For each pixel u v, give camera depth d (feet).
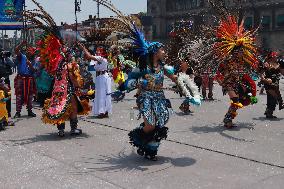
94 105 32.53
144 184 16.24
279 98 32.45
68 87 24.82
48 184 16.29
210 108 38.34
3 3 47.37
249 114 34.42
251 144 22.95
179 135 25.39
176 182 16.44
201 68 28.19
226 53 27.17
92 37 33.01
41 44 25.25
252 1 199.21
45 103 25.04
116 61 45.73
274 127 28.32
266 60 32.60
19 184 16.29
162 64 19.56
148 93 19.30
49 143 23.40
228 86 27.71
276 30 193.16
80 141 23.90
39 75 37.73
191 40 30.07
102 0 20.29
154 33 247.09
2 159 19.95
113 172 17.80
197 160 19.67
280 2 190.60
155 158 19.69
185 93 19.81
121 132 26.58
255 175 17.29
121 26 20.20
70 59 25.08
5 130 27.48
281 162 19.16
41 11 24.72
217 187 15.80
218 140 23.98
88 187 15.92
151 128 19.26
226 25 27.50
